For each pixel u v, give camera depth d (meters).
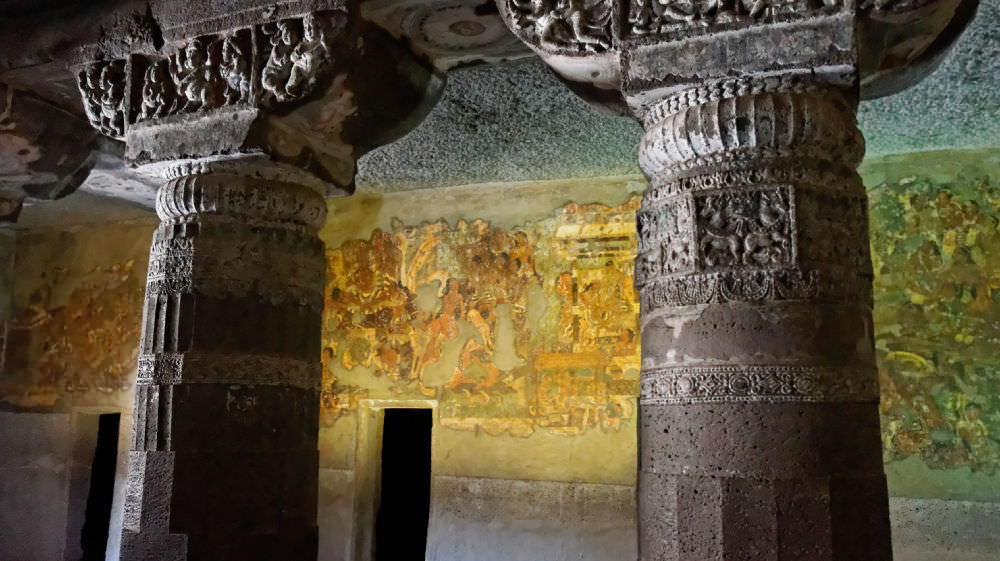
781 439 2.68
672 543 2.76
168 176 3.91
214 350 3.66
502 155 6.08
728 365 2.75
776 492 2.65
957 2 2.81
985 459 5.31
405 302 7.07
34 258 8.43
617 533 6.09
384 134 4.09
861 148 2.99
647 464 2.94
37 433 8.05
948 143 5.57
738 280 2.78
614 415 6.28
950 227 5.62
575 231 6.64
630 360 6.30
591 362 6.41
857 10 2.78
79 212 7.61
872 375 2.82
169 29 3.86
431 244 7.07
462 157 6.14
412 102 4.07
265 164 3.73
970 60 4.18
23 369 8.23
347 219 7.39
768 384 2.71
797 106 2.81
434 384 6.86
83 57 4.04
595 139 5.66
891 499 5.46
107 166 5.81
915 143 5.57
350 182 4.16
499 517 6.45
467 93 4.85
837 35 2.79
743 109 2.84
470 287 6.89
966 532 5.26
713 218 2.85
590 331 6.46
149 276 3.82
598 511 6.18
